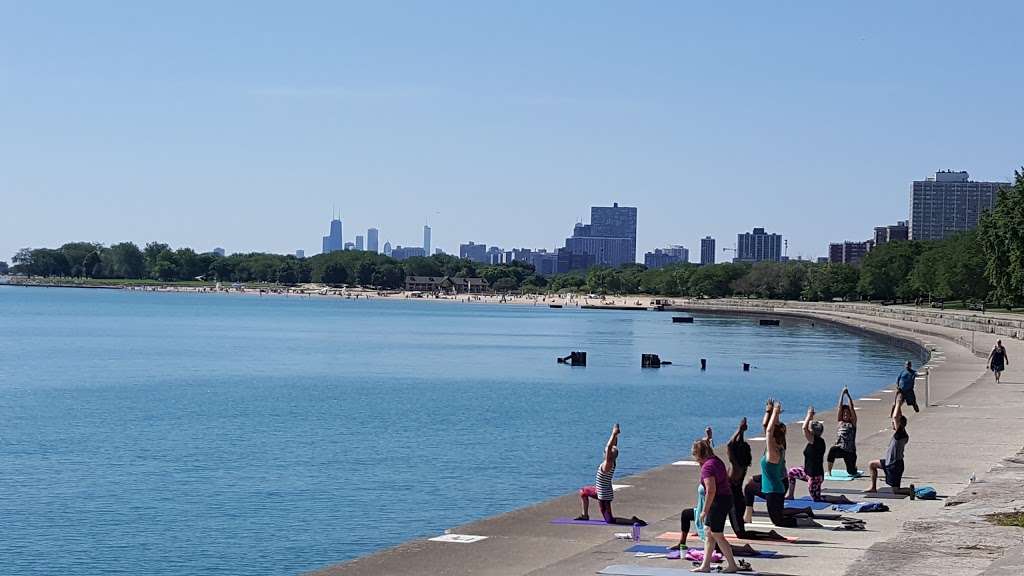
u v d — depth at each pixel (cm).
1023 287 12838
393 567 2070
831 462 2919
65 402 6644
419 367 9838
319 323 19938
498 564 2081
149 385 7856
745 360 10906
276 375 8825
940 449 3475
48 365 9750
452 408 6325
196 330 16662
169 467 4125
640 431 5225
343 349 12500
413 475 3922
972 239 16625
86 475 3959
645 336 16038
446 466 4125
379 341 14250
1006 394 5472
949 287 16612
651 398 7006
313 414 5984
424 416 5888
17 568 2700
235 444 4753
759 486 2302
